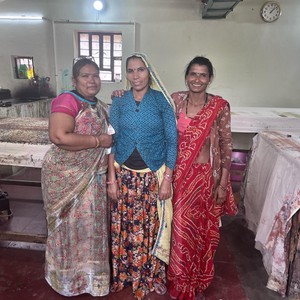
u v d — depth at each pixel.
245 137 4.13
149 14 4.74
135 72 1.38
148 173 1.50
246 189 2.61
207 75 1.46
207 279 1.66
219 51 4.79
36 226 2.45
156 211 1.57
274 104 4.96
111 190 1.54
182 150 1.51
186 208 1.54
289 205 1.60
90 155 1.46
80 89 1.39
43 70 5.02
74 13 4.82
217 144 1.54
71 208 1.50
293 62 4.75
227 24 4.66
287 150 1.88
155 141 1.48
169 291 1.71
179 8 4.67
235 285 1.81
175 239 1.56
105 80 5.13
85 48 5.03
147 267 1.66
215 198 1.62
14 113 3.70
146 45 4.88
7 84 5.09
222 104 1.50
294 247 1.61
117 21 4.80
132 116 1.44
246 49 4.75
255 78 4.86
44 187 1.52
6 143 1.83
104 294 1.65
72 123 1.34
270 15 4.53
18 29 4.89
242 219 2.68
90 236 1.57
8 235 2.01
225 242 2.31
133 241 1.59
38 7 4.82
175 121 1.48
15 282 1.79
